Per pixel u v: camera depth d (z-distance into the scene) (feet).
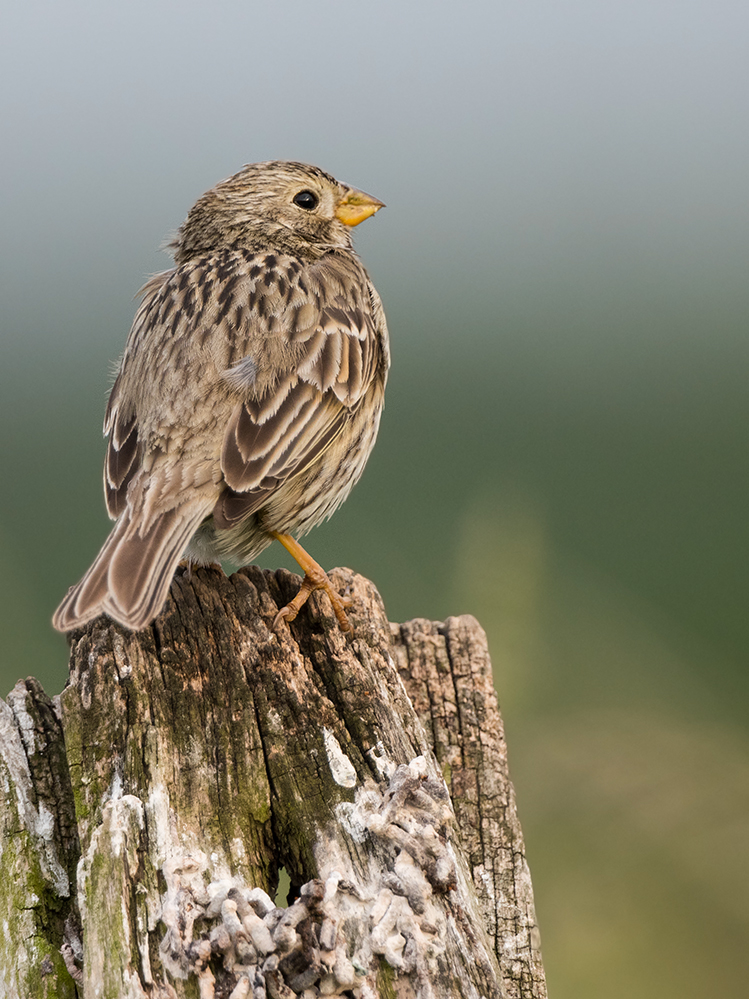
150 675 23.20
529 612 40.78
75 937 20.49
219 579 26.07
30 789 22.21
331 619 26.16
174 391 27.84
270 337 28.99
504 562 40.88
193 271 31.22
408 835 20.44
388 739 22.65
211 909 19.39
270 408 28.02
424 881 19.86
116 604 23.63
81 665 23.63
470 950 19.83
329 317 30.42
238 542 30.04
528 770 41.88
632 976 35.55
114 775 21.62
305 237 34.99
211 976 18.70
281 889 30.12
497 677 40.32
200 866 20.20
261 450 27.50
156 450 27.27
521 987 24.11
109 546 25.54
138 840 20.42
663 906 37.86
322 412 29.19
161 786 21.27
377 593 28.55
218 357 28.40
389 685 24.77
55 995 19.67
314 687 23.61
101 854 20.04
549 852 39.58
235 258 32.01
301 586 27.45
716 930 36.78
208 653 23.85
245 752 22.18
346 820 21.12
